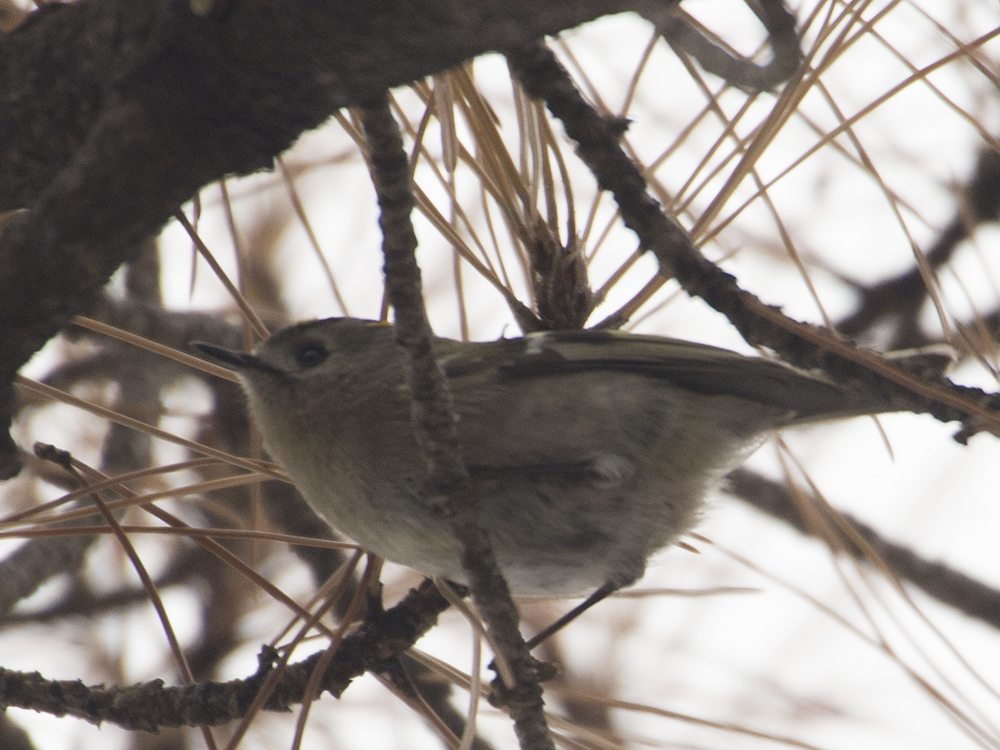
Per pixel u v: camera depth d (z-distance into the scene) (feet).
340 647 16.10
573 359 16.75
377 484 16.33
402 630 16.25
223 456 15.37
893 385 14.38
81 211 11.03
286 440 17.20
